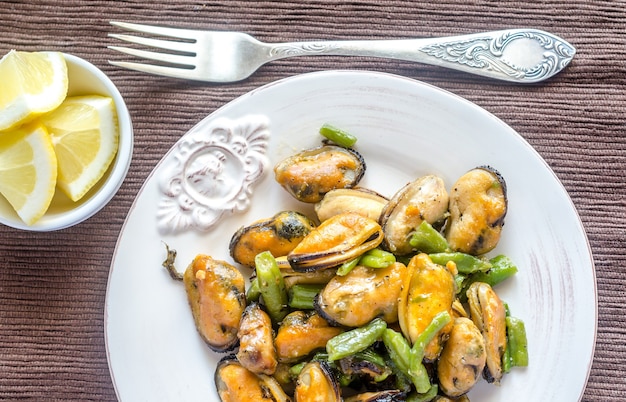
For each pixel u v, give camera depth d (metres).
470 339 0.42
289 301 0.44
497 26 0.48
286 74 0.48
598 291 0.47
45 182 0.44
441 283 0.42
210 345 0.45
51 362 0.47
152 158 0.48
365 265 0.43
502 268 0.45
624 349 0.46
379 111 0.46
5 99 0.44
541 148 0.48
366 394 0.43
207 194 0.46
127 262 0.46
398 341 0.42
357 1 0.48
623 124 0.48
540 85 0.48
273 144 0.46
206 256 0.44
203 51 0.47
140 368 0.45
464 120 0.46
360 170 0.45
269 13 0.48
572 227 0.45
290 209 0.46
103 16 0.48
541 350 0.45
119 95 0.45
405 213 0.44
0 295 0.47
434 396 0.43
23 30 0.48
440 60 0.47
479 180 0.44
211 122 0.46
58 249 0.47
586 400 0.46
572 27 0.48
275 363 0.43
